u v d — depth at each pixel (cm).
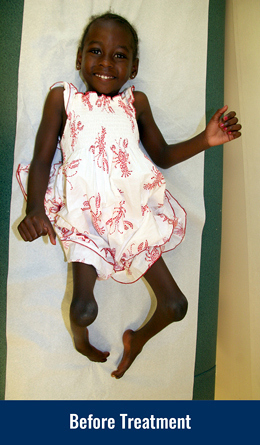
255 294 127
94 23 105
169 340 133
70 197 98
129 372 129
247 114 128
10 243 116
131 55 108
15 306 117
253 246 127
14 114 115
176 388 134
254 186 125
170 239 117
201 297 142
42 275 119
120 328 127
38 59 115
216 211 141
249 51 126
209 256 142
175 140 130
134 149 102
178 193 132
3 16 113
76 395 122
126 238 102
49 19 115
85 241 99
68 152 102
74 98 103
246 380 134
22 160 115
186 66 131
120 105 105
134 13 123
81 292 95
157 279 107
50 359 120
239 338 139
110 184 98
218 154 141
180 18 129
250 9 124
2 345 118
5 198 116
